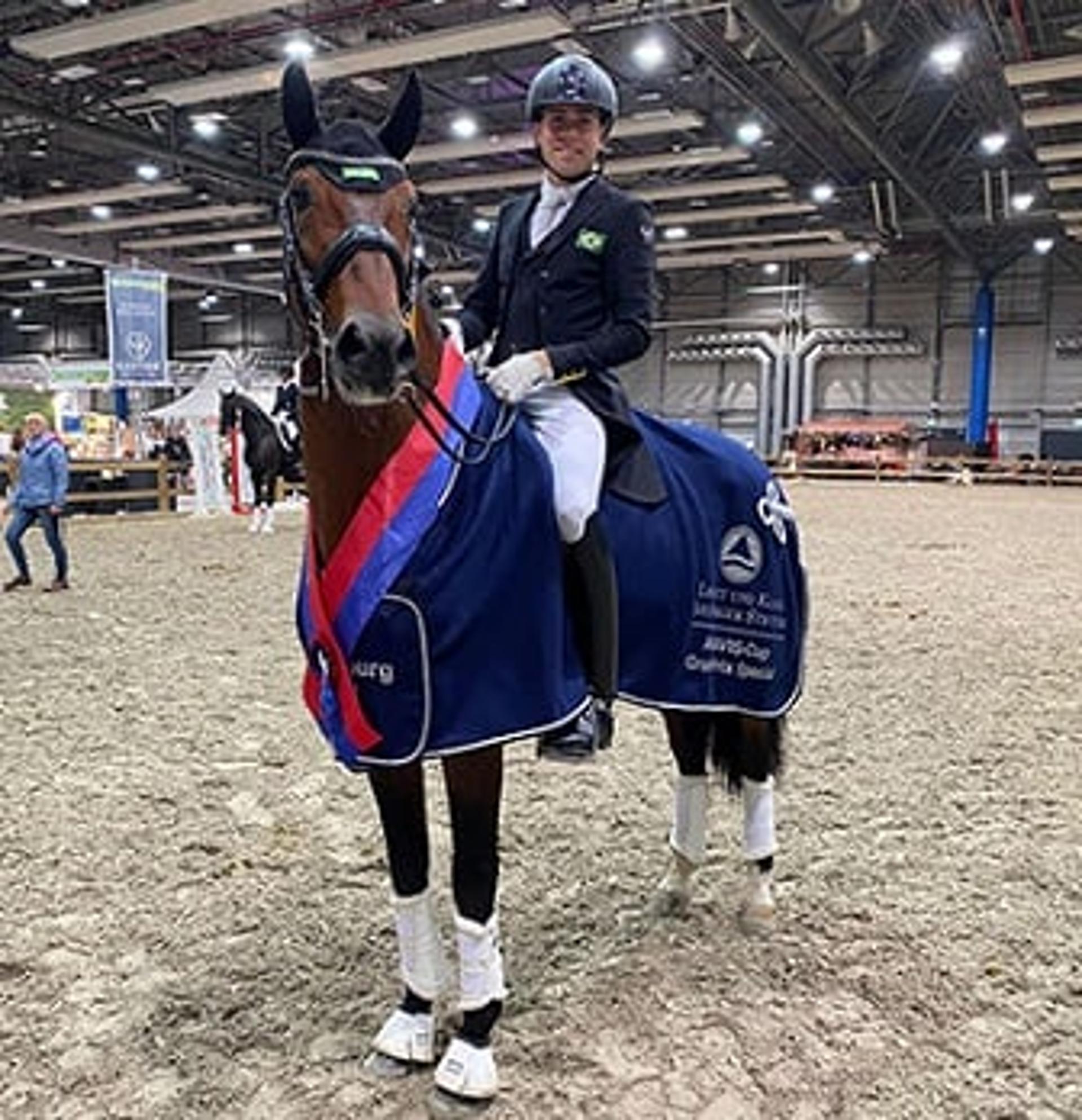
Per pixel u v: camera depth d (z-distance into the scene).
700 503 2.56
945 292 27.77
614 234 2.24
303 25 12.52
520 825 3.62
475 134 16.56
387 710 1.99
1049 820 3.71
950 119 18.72
